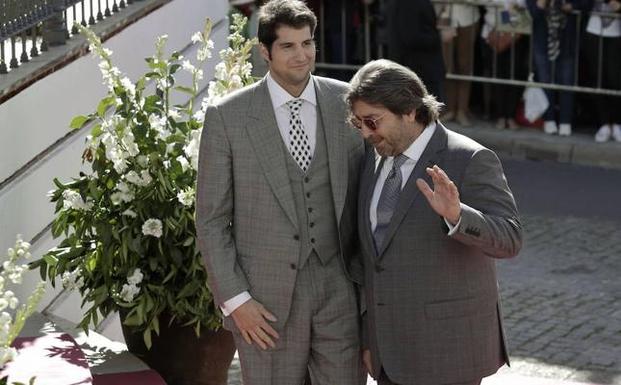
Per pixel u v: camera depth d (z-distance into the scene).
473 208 6.43
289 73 6.86
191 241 8.18
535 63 17.56
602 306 11.94
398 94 6.37
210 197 6.96
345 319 7.06
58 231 8.51
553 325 11.48
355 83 6.45
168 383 8.62
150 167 8.28
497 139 17.66
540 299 12.11
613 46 17.02
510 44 17.70
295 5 6.84
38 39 9.62
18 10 8.95
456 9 17.81
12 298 6.44
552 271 12.90
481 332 6.62
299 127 7.00
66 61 9.55
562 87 17.50
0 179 8.49
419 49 16.81
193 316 8.40
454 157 6.50
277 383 7.07
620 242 13.80
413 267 6.56
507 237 6.31
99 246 8.41
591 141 17.36
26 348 8.00
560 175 16.56
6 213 8.55
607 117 17.33
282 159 6.93
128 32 10.80
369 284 6.79
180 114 9.70
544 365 10.59
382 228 6.67
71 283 8.45
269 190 6.93
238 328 6.97
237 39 9.05
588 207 15.13
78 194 8.33
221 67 8.82
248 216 6.96
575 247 13.63
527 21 17.47
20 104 8.77
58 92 9.41
